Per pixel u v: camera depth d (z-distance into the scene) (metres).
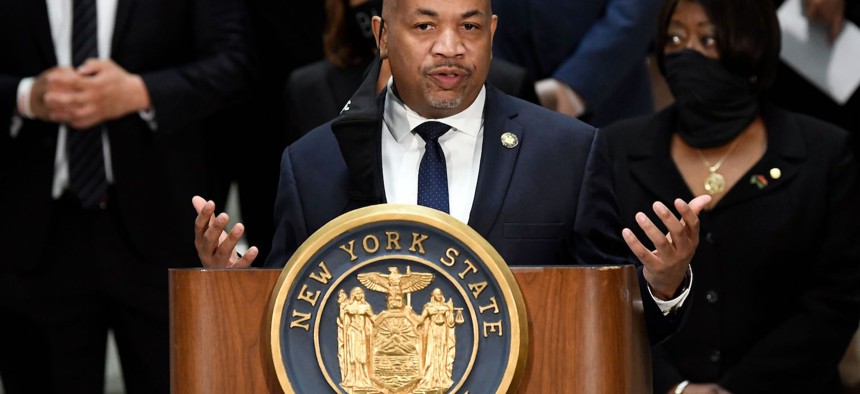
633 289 7.56
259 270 7.30
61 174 13.81
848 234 12.23
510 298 7.00
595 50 14.34
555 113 8.80
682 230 7.67
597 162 8.56
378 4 13.12
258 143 15.20
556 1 14.41
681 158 12.50
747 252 12.17
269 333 7.09
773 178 12.23
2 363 14.02
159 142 14.02
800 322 12.16
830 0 14.98
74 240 13.86
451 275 7.10
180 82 13.99
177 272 7.36
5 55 13.91
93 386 14.07
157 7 14.12
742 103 12.38
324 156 8.80
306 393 7.07
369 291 7.13
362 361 7.06
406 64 8.23
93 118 13.59
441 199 8.50
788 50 15.23
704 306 12.21
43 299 13.85
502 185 8.38
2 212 13.86
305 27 15.05
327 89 13.38
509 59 14.56
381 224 7.16
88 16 13.91
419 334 7.07
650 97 15.50
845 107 15.14
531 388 7.14
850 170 12.31
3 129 13.76
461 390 7.02
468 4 8.14
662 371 12.10
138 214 13.90
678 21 12.52
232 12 14.52
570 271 7.16
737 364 12.11
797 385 12.10
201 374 7.28
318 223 8.59
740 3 12.31
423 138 8.66
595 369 7.13
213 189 14.66
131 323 14.04
